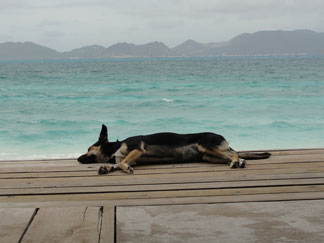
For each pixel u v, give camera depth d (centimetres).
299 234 219
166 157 343
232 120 690
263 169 321
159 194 272
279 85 1446
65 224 230
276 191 274
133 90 1327
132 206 250
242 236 218
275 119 697
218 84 1528
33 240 214
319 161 339
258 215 238
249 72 2362
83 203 256
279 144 525
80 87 1473
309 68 2838
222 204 252
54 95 1182
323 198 259
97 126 646
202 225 229
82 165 340
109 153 348
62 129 620
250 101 970
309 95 1097
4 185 292
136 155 329
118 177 308
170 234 221
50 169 329
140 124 664
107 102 995
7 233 223
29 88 1444
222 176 305
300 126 626
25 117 754
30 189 285
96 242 210
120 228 227
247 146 517
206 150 338
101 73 2533
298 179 296
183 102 967
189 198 262
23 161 353
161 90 1315
